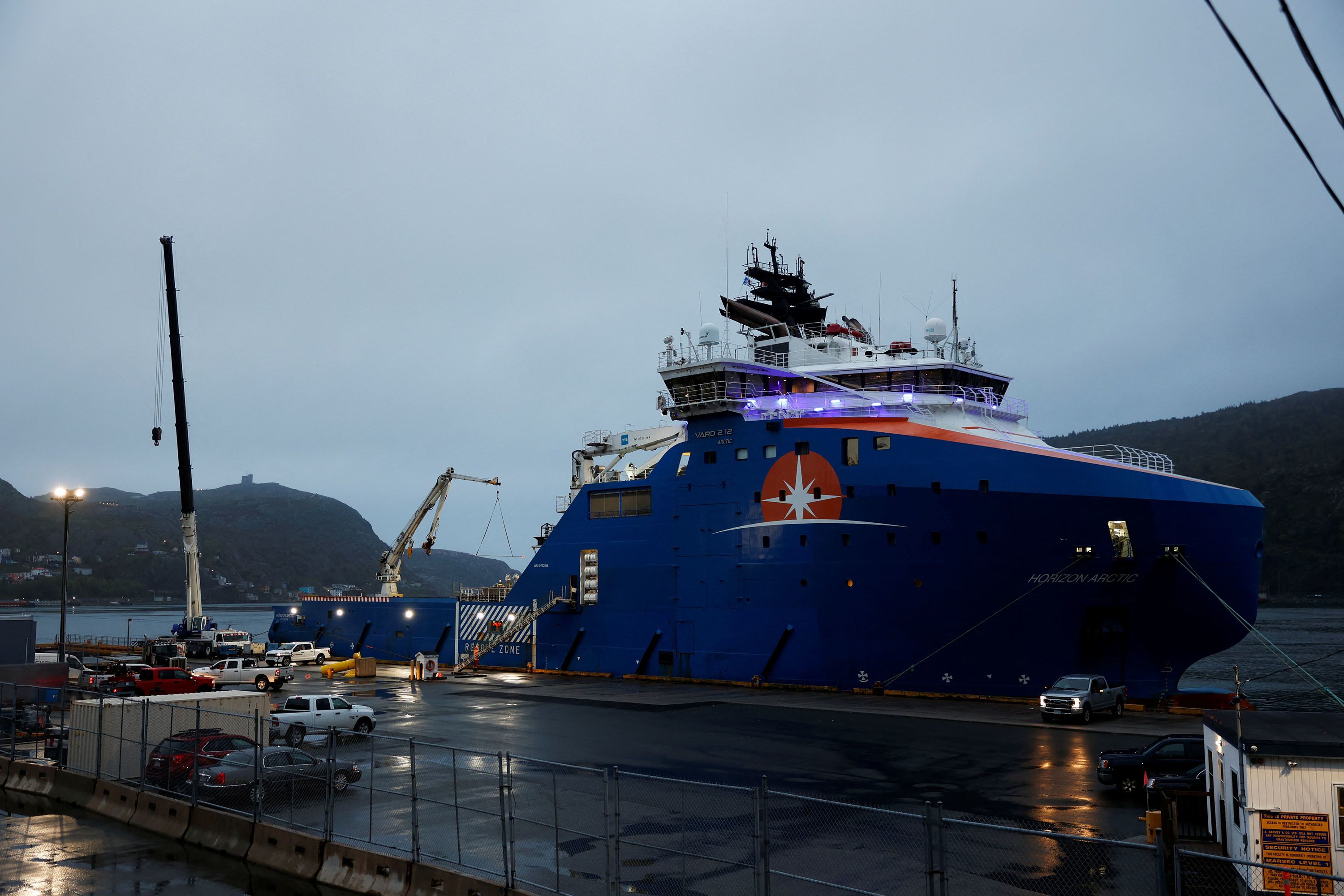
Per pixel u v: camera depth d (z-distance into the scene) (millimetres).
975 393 42000
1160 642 34531
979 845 16344
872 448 38344
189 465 76438
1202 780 16562
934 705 35156
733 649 42094
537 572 51656
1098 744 26734
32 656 40844
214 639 70938
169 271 76312
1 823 19719
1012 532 34875
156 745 20703
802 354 45781
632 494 47500
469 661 52750
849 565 38562
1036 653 35219
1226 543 33219
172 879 15625
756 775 22734
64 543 45188
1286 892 11281
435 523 66688
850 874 14641
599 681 46156
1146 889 13664
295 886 15273
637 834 17172
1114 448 37719
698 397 43562
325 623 67062
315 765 20500
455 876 14055
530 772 23172
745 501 42094
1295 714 15523
